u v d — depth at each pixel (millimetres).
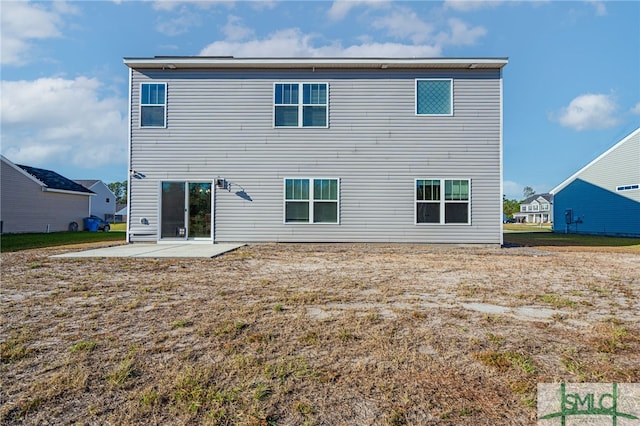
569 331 3361
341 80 11344
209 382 2322
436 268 6910
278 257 8344
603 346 2990
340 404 2092
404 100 11289
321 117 11344
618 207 21031
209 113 11352
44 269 6457
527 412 2041
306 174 11305
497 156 11172
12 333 3193
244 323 3482
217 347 2900
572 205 24906
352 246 10719
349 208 11234
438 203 11188
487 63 10914
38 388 2227
